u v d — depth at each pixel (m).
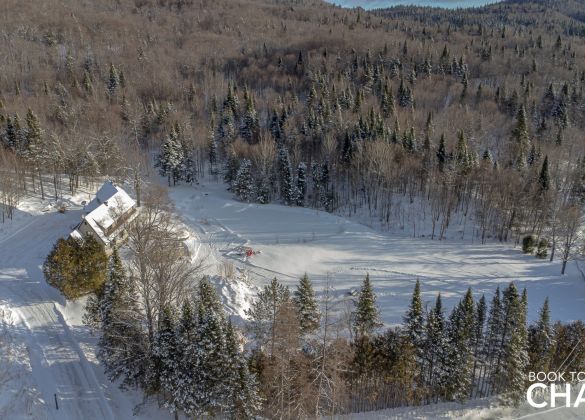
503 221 83.56
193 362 36.06
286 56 183.25
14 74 148.12
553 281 69.50
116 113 119.06
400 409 44.34
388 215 90.19
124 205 66.81
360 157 96.00
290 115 126.06
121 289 41.44
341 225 86.94
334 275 69.38
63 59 171.62
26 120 95.81
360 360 41.75
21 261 60.72
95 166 90.06
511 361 43.50
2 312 48.19
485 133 115.00
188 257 67.69
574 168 95.31
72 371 41.69
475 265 74.38
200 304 39.03
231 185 102.50
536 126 124.88
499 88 142.88
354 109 127.19
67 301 51.62
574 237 77.38
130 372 39.03
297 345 39.62
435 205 89.62
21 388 38.34
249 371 37.78
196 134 116.38
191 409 35.81
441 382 43.50
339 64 169.88
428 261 75.12
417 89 144.88
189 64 178.88
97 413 37.66
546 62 172.50
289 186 98.62
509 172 87.00
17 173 80.00
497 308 46.16
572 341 47.16
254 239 79.69
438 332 43.38
